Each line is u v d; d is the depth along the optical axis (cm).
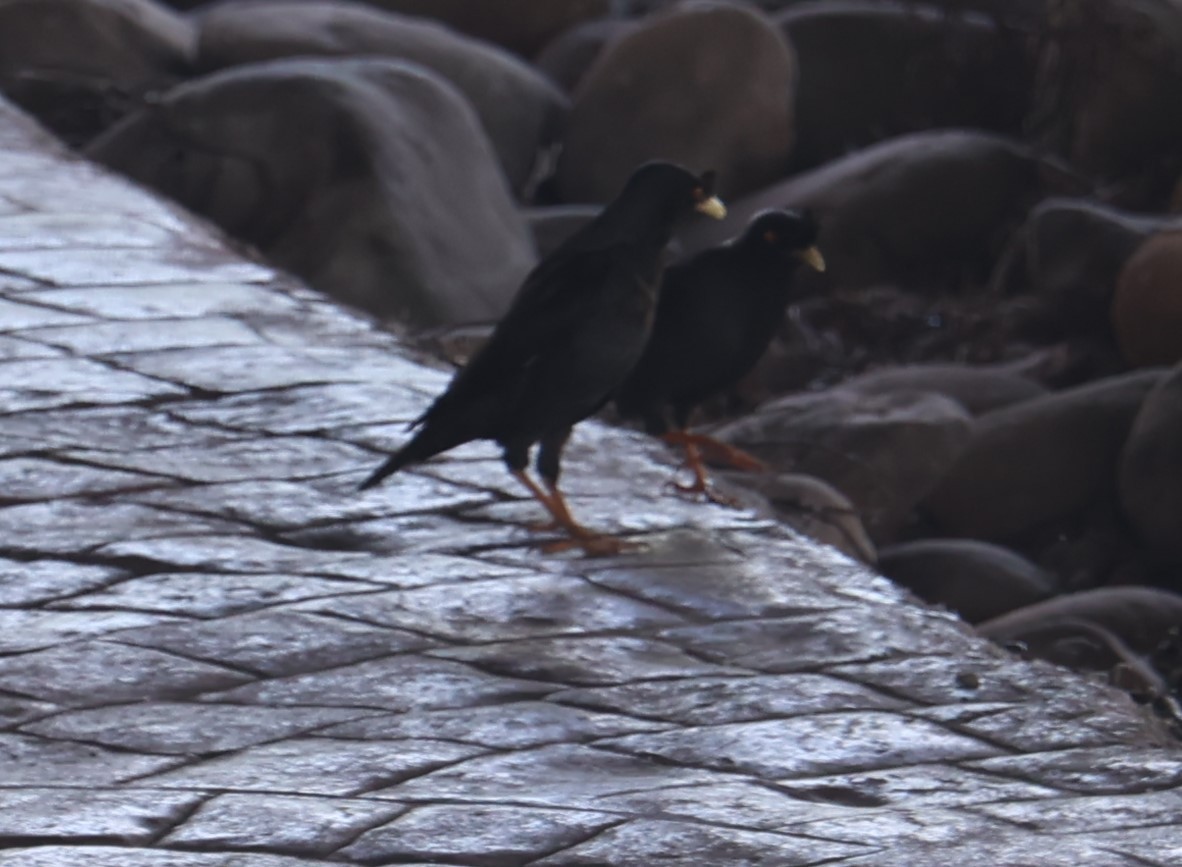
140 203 1802
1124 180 2750
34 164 1909
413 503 1126
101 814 717
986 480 1891
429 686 876
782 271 1166
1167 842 707
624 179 2667
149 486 1132
